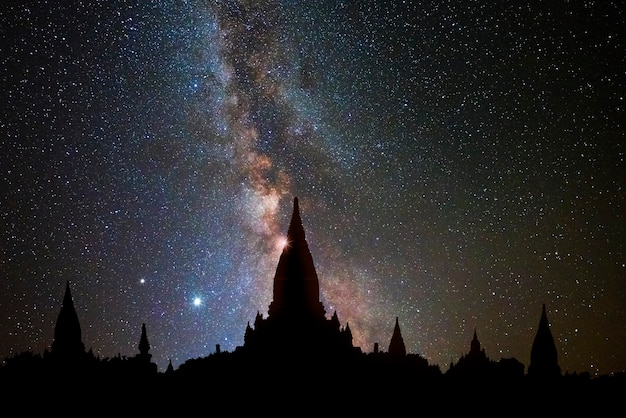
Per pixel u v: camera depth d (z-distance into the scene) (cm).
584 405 5781
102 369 5809
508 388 6003
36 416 5284
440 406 5834
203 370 6069
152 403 5634
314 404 5762
